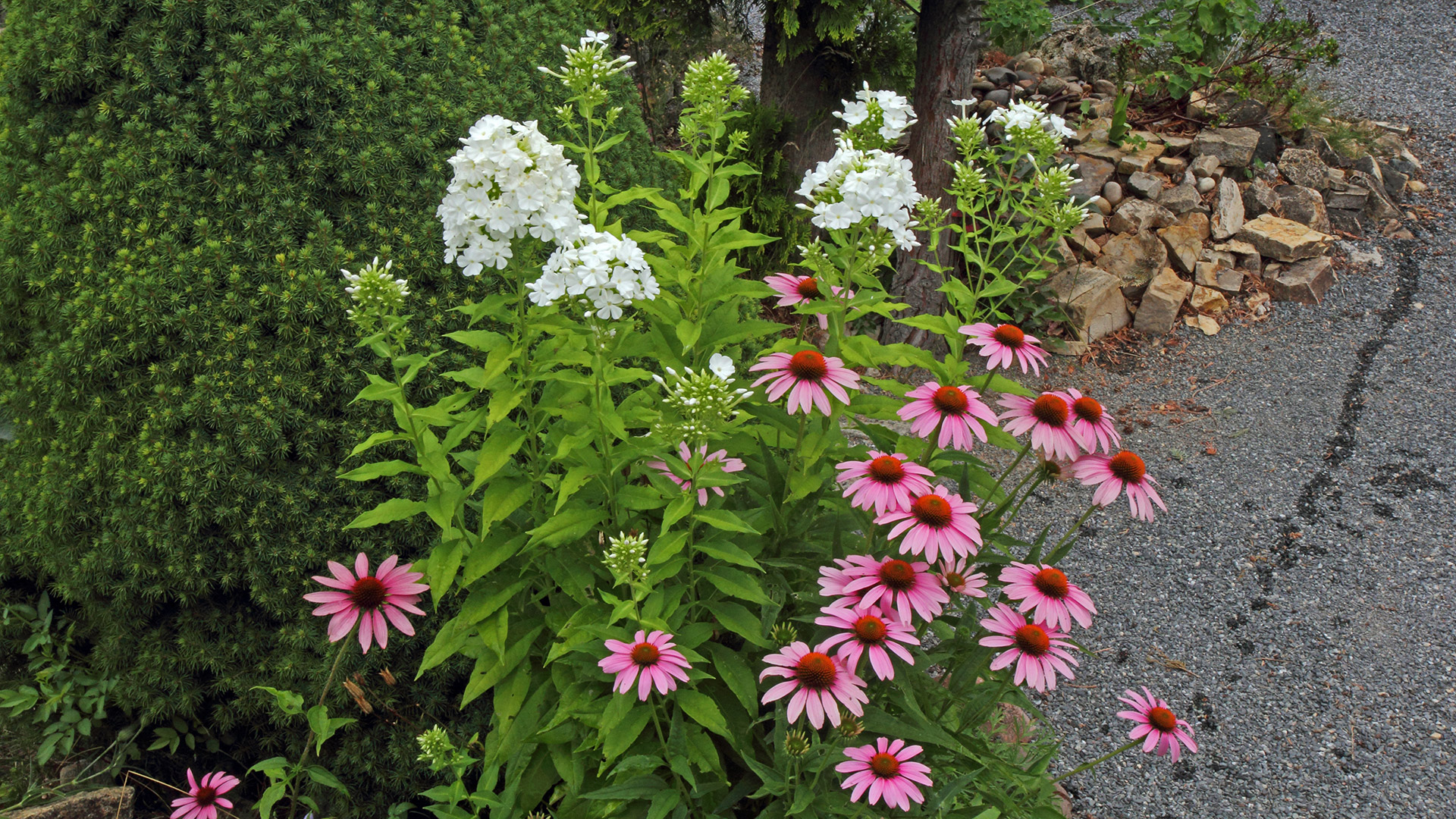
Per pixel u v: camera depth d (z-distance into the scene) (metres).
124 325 2.86
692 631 2.10
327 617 2.85
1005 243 5.95
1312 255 6.37
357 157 3.02
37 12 3.13
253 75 2.99
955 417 2.18
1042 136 2.70
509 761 2.24
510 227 1.91
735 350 2.65
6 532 3.09
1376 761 3.61
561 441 2.07
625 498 2.16
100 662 2.89
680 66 7.18
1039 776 2.37
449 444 2.11
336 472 2.89
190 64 3.06
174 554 2.79
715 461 2.11
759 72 8.84
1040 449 2.32
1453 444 5.08
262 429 2.81
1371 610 4.24
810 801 1.86
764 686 2.21
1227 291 6.29
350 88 3.04
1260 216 6.59
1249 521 4.74
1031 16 6.84
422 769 2.89
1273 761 3.62
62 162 3.05
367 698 2.84
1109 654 4.09
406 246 3.03
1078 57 7.70
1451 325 5.92
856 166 2.25
